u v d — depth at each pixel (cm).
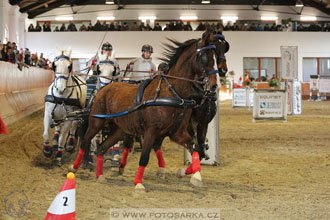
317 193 568
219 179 665
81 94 848
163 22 3519
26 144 1063
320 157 870
